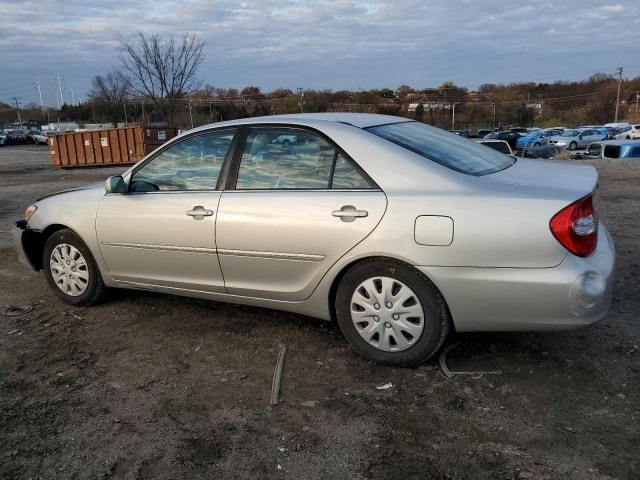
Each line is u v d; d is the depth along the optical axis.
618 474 2.45
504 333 3.86
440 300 3.24
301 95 59.91
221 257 3.81
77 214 4.43
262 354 3.72
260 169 3.74
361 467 2.56
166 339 4.01
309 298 3.61
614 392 3.08
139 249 4.16
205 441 2.79
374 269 3.35
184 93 26.38
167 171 4.11
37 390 3.32
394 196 3.25
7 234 8.12
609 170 14.86
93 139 27.72
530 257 3.00
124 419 2.99
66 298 4.70
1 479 2.54
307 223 3.45
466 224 3.07
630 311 4.16
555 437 2.71
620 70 70.56
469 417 2.91
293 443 2.75
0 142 56.38
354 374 3.41
